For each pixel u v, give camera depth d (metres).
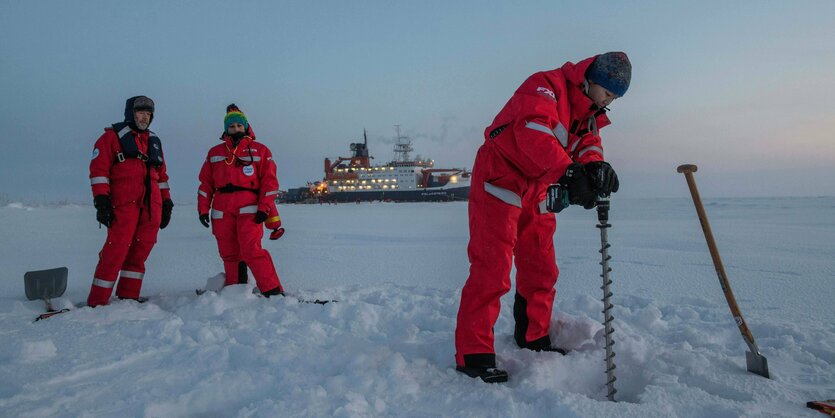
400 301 3.33
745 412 1.47
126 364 2.03
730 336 2.50
